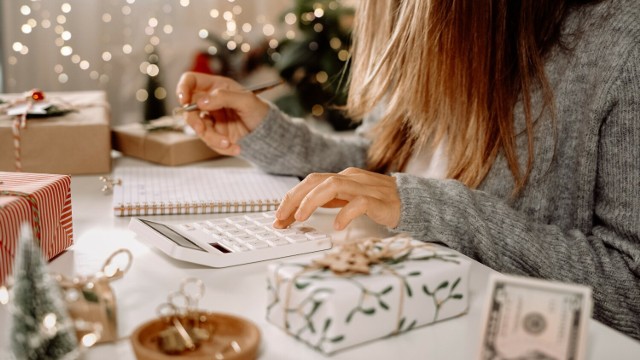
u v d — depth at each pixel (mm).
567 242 865
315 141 1180
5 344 527
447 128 1002
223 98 1088
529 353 490
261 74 2748
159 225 807
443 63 969
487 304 508
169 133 1265
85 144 1116
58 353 476
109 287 557
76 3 2379
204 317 546
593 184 923
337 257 593
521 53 945
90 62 2439
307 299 552
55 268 711
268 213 876
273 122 1122
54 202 737
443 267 601
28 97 1190
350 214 778
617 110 880
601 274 835
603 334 591
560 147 950
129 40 2504
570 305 491
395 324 573
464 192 852
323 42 2441
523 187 942
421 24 974
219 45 2559
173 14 2555
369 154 1185
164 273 700
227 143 1113
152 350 507
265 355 539
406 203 814
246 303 635
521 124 950
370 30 1144
